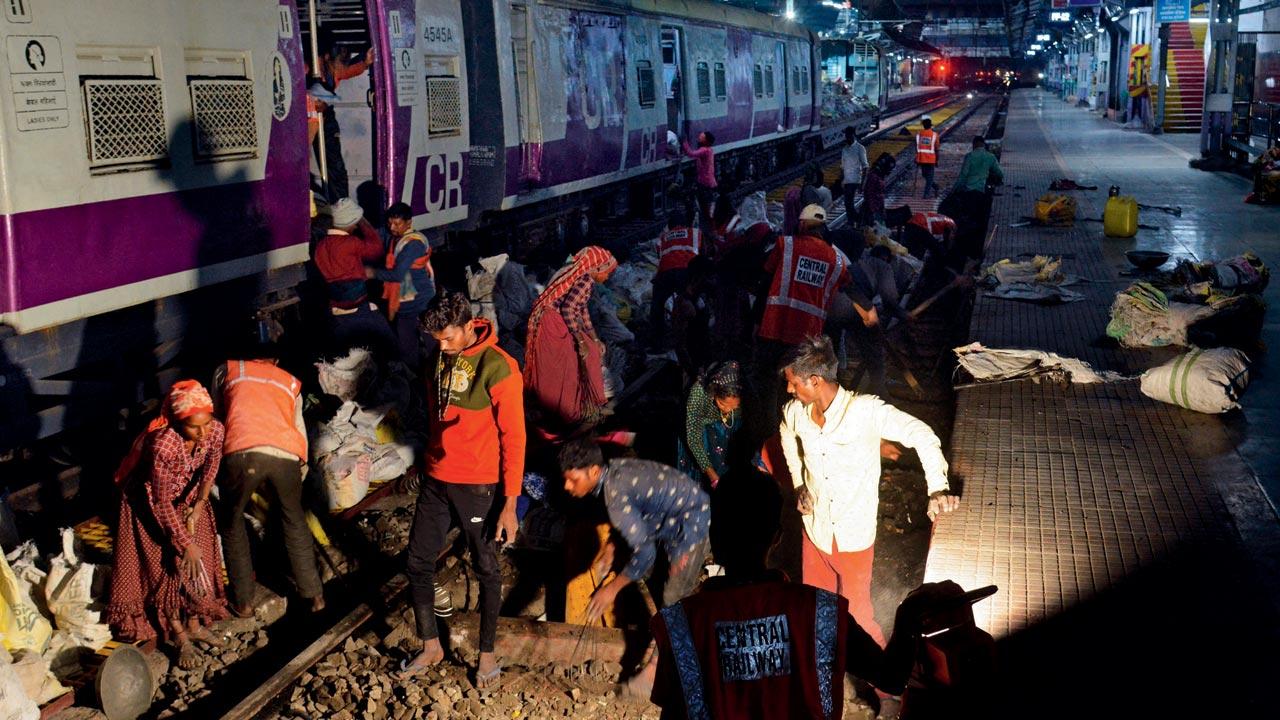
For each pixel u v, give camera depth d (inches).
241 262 292.5
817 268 265.6
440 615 198.7
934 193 895.7
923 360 385.1
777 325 267.0
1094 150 1143.0
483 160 469.4
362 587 225.3
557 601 219.5
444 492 181.6
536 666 192.2
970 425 261.3
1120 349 329.1
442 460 180.9
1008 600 172.9
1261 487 217.8
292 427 207.5
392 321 324.2
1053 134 1440.7
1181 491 217.2
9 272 217.0
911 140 1497.3
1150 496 214.8
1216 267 378.3
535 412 270.2
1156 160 1007.6
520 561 233.6
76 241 233.0
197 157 271.0
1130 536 196.2
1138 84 1582.2
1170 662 154.8
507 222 504.4
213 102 276.4
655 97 679.7
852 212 635.5
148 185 254.1
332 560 236.1
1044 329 355.9
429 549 185.6
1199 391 262.2
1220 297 343.9
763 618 98.6
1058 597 173.9
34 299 223.1
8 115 213.6
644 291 461.7
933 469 163.6
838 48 1612.9
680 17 719.7
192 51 268.1
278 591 223.1
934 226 439.8
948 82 4202.8
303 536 210.8
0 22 211.3
